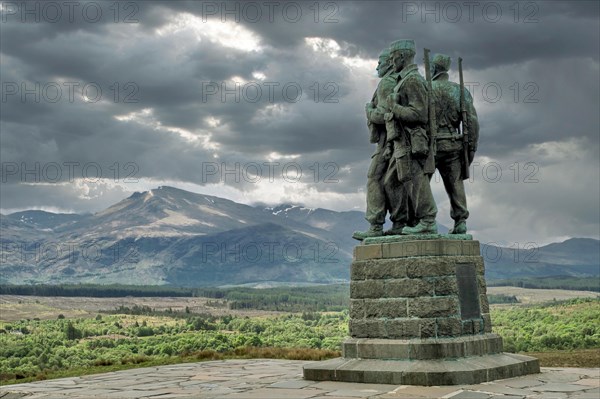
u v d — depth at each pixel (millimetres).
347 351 18500
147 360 31125
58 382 20984
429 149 18812
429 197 18828
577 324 53094
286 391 16094
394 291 18188
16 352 70375
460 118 20156
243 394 15820
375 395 15125
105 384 19844
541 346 42438
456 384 16328
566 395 14711
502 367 17469
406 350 17500
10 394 18109
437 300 17766
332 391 15914
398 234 19547
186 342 67062
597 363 25672
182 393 16969
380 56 20297
